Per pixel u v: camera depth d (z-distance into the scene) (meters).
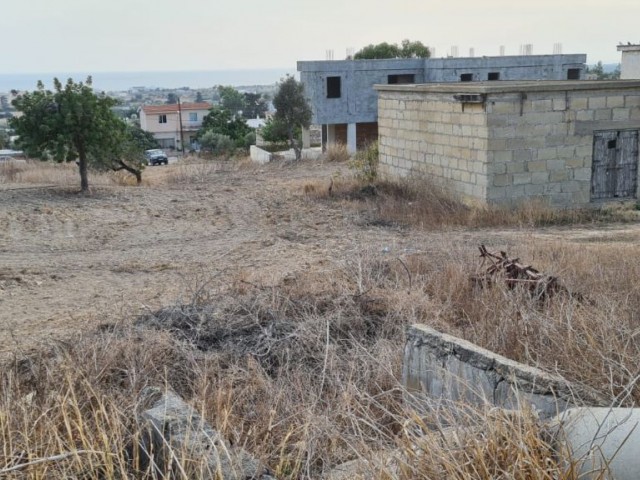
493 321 7.11
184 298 9.30
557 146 16.28
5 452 3.89
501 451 3.59
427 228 15.15
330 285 8.94
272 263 12.10
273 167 29.28
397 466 3.80
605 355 5.48
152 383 5.89
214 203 19.17
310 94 40.12
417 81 42.34
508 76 44.28
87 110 20.14
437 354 5.51
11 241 14.45
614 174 16.89
